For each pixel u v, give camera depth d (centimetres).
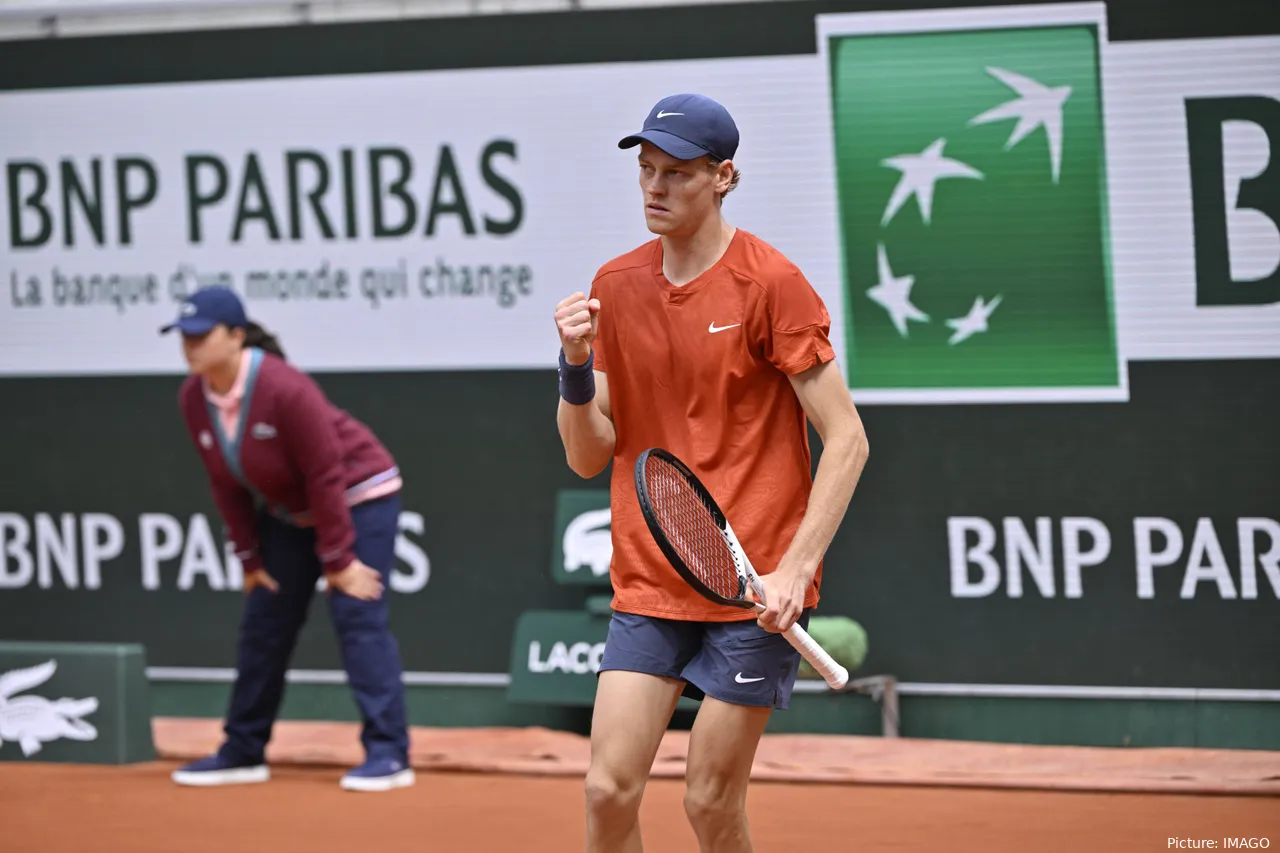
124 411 2375
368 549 1988
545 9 2223
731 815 1081
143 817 1789
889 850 1585
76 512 2389
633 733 1062
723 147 1055
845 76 2147
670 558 974
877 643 2173
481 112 2250
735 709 1062
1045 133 2106
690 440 1091
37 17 2352
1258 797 1839
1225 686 2089
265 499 1950
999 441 2136
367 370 2300
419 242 2277
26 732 2162
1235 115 2066
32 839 1681
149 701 2178
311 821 1761
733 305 1066
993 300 2128
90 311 2375
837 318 2162
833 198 2156
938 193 2134
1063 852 1566
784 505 1087
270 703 2019
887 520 2166
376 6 2269
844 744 2089
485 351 2269
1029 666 2138
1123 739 2116
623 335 1107
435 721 2295
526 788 1955
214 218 2331
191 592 2364
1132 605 2111
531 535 2269
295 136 2300
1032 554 2133
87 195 2364
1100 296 2103
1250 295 2072
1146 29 2078
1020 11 2103
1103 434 2109
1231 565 2086
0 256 2392
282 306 2319
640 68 2202
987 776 1931
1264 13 2053
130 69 2339
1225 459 2083
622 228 2225
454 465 2284
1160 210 2086
